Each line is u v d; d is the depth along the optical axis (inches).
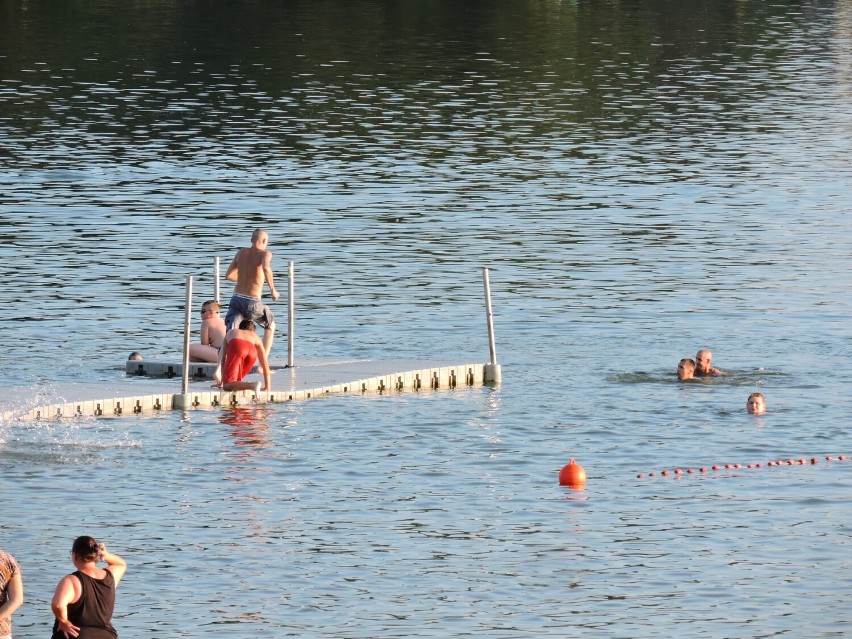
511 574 2433.6
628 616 2253.9
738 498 2844.5
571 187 6486.2
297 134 7623.0
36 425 3312.0
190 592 2343.8
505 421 3403.1
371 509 2768.2
